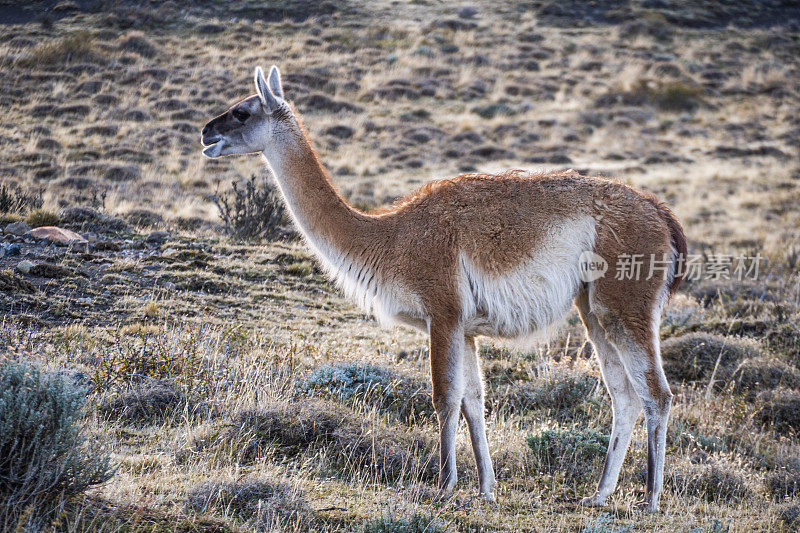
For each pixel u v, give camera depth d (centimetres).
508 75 7431
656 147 5966
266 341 1930
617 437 1221
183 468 1126
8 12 8050
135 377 1462
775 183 5175
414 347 2003
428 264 1169
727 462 1398
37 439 853
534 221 1175
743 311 2497
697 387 1880
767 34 9025
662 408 1159
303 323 2172
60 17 7962
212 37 7781
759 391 1839
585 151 5775
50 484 859
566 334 2139
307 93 6450
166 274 2364
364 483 1173
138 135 5188
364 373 1608
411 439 1345
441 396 1157
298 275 2622
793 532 1141
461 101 6731
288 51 7512
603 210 1186
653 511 1154
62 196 3675
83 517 859
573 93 7125
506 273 1167
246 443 1221
